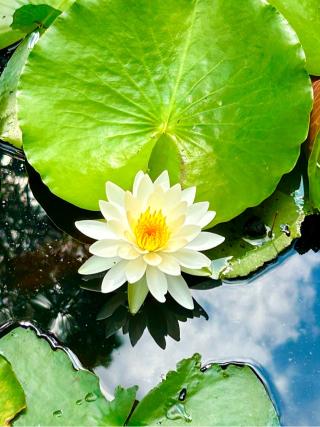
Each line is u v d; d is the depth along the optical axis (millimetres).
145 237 493
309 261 550
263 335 517
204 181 533
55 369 481
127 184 531
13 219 562
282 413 484
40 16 583
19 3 621
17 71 591
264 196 534
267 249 540
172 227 507
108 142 535
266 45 538
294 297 533
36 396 468
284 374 499
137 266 499
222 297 532
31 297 525
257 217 553
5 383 462
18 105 528
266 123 538
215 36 541
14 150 594
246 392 479
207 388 478
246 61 541
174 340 510
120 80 538
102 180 530
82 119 533
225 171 534
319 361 506
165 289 499
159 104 542
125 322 517
